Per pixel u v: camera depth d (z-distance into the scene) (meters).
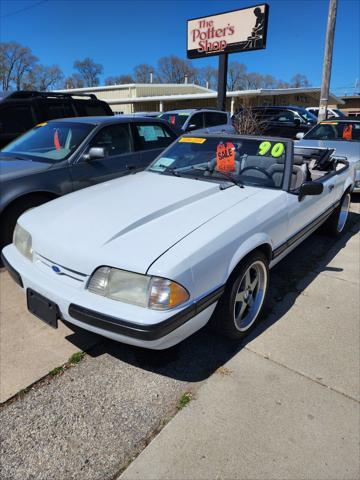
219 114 11.17
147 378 2.45
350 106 46.22
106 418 2.14
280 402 2.26
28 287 2.52
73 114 7.01
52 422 2.11
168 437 2.02
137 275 2.11
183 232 2.40
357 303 3.40
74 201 2.99
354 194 7.22
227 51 12.78
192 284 2.19
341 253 4.56
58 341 2.80
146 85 28.03
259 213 2.82
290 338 2.88
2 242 3.95
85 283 2.25
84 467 1.86
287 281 3.81
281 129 12.61
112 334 2.14
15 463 1.88
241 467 1.85
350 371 2.54
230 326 2.68
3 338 2.82
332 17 10.62
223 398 2.29
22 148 4.79
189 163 3.68
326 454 1.93
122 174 4.92
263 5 11.60
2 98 6.49
